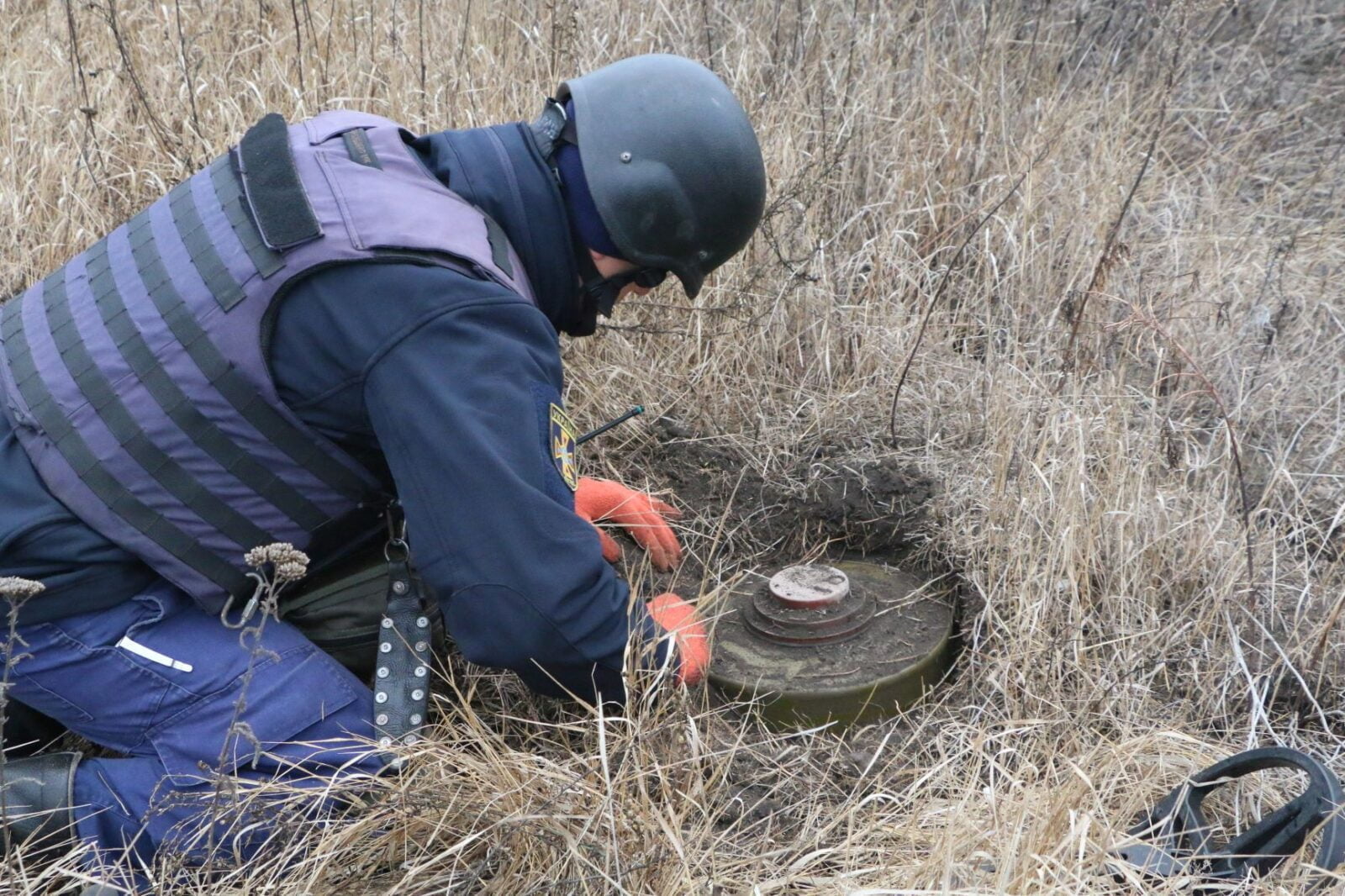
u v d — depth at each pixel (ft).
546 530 5.53
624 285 6.68
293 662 6.16
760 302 9.91
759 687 7.14
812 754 6.97
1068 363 8.98
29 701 6.12
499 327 5.66
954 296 10.44
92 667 5.94
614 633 5.82
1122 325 8.77
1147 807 6.20
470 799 5.97
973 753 6.72
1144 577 7.57
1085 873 5.52
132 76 10.14
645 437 9.39
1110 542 7.67
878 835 6.22
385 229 5.64
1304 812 5.49
